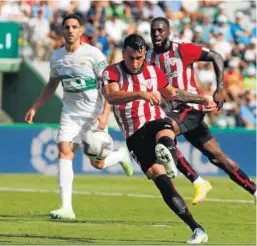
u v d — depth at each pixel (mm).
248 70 46750
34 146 37312
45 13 45125
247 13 50188
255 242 17453
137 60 17078
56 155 37250
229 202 26938
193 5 48781
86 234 18062
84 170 37531
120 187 31578
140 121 17562
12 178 34719
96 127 21844
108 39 45688
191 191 31031
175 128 21406
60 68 21672
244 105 44312
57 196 27672
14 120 45000
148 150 17219
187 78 21516
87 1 46344
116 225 20047
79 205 24938
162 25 21266
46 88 22469
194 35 47375
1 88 44281
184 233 18703
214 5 49219
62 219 21078
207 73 43906
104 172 37750
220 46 47219
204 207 25172
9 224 19766
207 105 18438
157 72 17609
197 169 38000
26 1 45062
